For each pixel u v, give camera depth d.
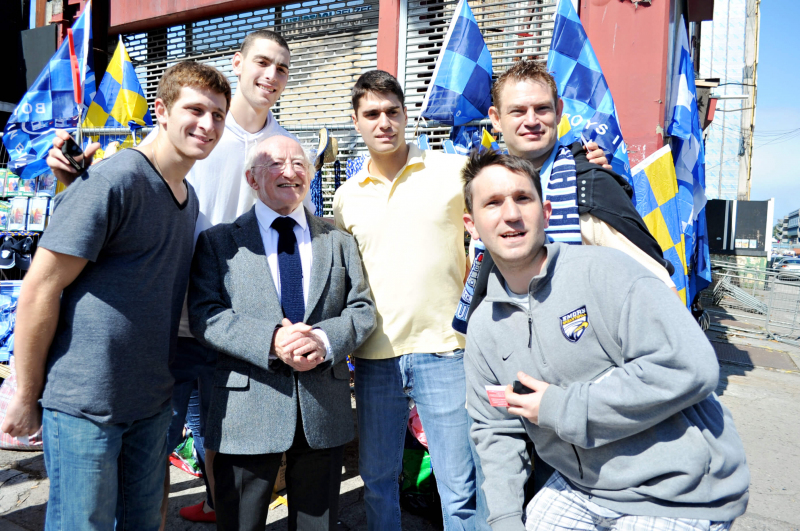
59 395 1.60
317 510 1.98
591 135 3.37
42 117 4.71
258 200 2.06
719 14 21.05
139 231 1.66
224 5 5.72
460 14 3.56
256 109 2.50
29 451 3.47
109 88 4.66
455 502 2.12
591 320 1.42
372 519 2.28
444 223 2.18
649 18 4.23
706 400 1.41
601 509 1.43
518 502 1.57
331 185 4.35
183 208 1.84
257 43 2.43
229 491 1.91
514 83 2.00
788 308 9.82
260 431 1.86
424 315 2.15
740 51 20.97
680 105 4.66
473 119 3.65
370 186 2.29
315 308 1.99
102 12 6.52
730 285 10.43
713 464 1.30
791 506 3.00
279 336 1.82
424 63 4.93
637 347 1.33
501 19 4.50
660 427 1.34
